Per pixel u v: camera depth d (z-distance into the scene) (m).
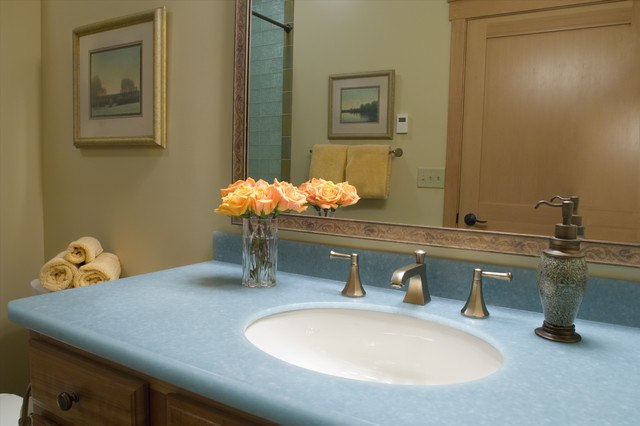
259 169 1.29
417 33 1.06
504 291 0.98
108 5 1.64
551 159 0.93
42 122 1.90
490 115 0.99
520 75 0.95
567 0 0.91
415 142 1.07
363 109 1.13
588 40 0.89
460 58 1.01
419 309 0.95
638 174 0.86
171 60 1.47
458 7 1.01
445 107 1.03
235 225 1.37
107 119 1.64
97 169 1.71
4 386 1.84
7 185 1.81
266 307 0.93
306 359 0.93
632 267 0.88
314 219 1.22
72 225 1.81
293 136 1.23
